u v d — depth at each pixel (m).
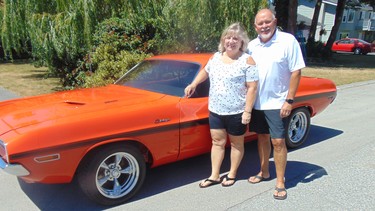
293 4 18.53
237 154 3.61
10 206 3.24
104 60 7.23
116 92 3.96
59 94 3.96
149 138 3.30
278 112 3.29
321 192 3.55
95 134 2.97
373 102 8.49
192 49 9.12
